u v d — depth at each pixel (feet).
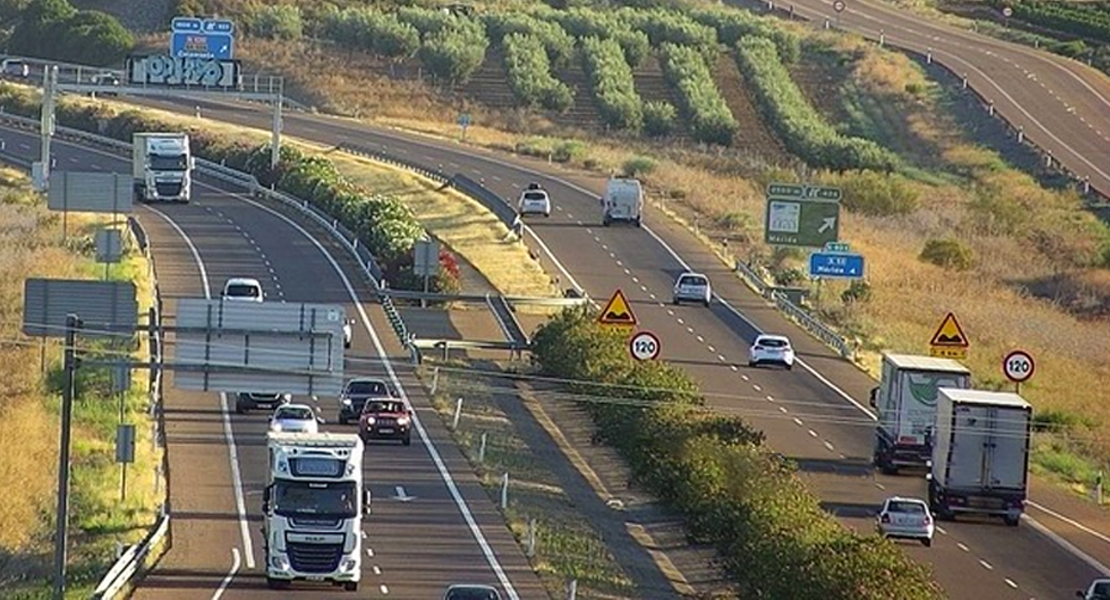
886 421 515.09
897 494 491.72
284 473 367.04
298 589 366.22
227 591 359.66
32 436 474.49
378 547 403.95
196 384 356.79
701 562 420.36
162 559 382.01
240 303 358.64
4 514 414.21
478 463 488.44
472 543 411.54
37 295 370.53
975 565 429.79
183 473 458.50
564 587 378.32
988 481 467.93
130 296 371.76
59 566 338.75
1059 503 516.32
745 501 423.23
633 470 496.64
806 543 374.84
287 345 357.82
